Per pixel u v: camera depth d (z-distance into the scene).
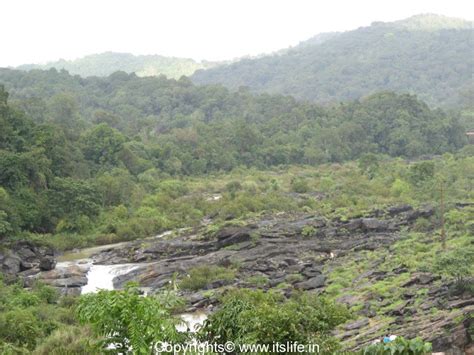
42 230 68.00
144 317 14.47
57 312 36.66
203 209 86.69
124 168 98.31
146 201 85.88
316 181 105.75
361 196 87.19
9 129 75.06
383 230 64.75
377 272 45.75
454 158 123.38
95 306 14.63
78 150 93.19
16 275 51.28
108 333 14.59
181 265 53.44
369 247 57.12
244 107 173.88
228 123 149.12
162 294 17.30
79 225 69.69
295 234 63.88
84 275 53.44
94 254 63.22
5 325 30.78
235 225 67.31
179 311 39.59
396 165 112.75
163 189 95.75
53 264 54.88
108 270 56.12
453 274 39.69
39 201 67.88
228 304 18.67
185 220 80.88
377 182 96.62
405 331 31.41
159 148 114.50
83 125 130.25
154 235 74.06
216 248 60.69
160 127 153.75
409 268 45.28
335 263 52.09
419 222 64.12
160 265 54.28
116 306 14.55
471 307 33.09
